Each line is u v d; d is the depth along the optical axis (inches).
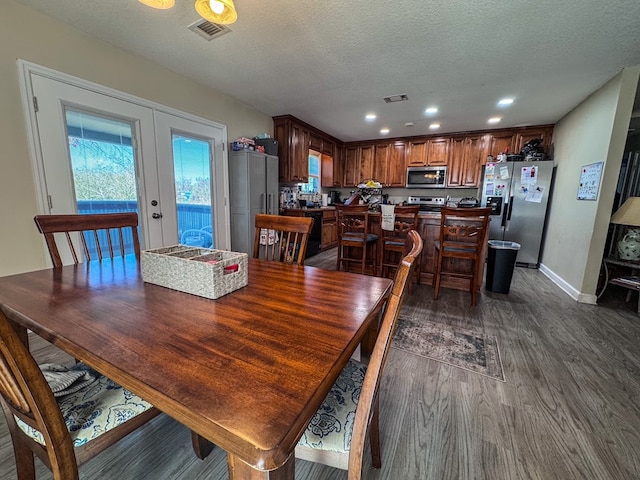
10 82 73.2
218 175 136.3
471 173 199.8
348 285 45.7
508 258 119.5
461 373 67.1
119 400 33.4
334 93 131.0
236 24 79.6
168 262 41.7
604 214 109.1
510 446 47.7
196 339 27.7
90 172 91.0
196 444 44.7
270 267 57.0
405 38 85.1
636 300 116.1
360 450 26.6
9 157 74.6
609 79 109.0
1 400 31.4
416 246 29.2
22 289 41.5
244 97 138.3
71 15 77.4
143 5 73.0
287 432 17.5
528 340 82.6
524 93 126.1
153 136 107.2
